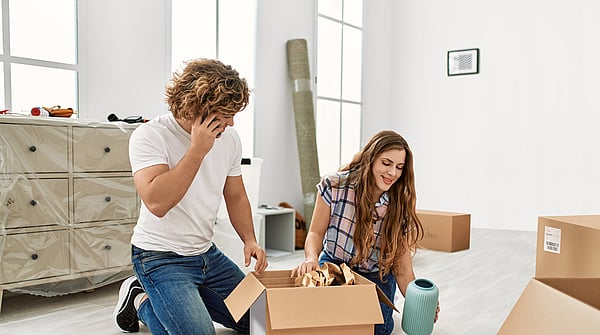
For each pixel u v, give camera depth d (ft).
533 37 17.11
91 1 10.24
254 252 6.34
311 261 6.08
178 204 6.04
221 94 5.24
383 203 6.77
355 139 18.19
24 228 7.95
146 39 11.29
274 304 4.96
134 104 11.08
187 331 5.62
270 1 14.49
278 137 14.87
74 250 8.52
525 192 17.38
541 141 17.08
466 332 7.14
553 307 3.86
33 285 8.33
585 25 16.33
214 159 6.21
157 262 6.06
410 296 5.94
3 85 9.14
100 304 8.54
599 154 16.21
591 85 16.29
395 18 19.65
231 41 13.46
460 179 18.47
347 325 5.11
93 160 8.70
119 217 9.07
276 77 14.78
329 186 6.82
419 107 19.21
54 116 8.82
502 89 17.66
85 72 10.19
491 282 10.02
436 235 13.37
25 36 9.45
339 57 17.34
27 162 7.94
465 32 18.25
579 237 7.91
